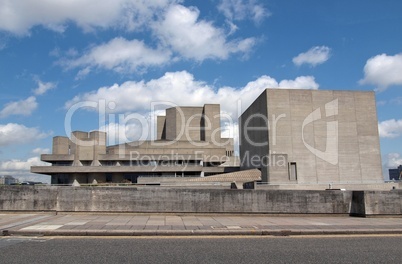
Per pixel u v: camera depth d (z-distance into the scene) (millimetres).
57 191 16797
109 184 81125
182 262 8195
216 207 16938
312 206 17156
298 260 8516
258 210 17000
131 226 13016
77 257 8633
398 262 8414
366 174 62656
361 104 64438
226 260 8430
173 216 16406
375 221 15359
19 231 11828
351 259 8680
